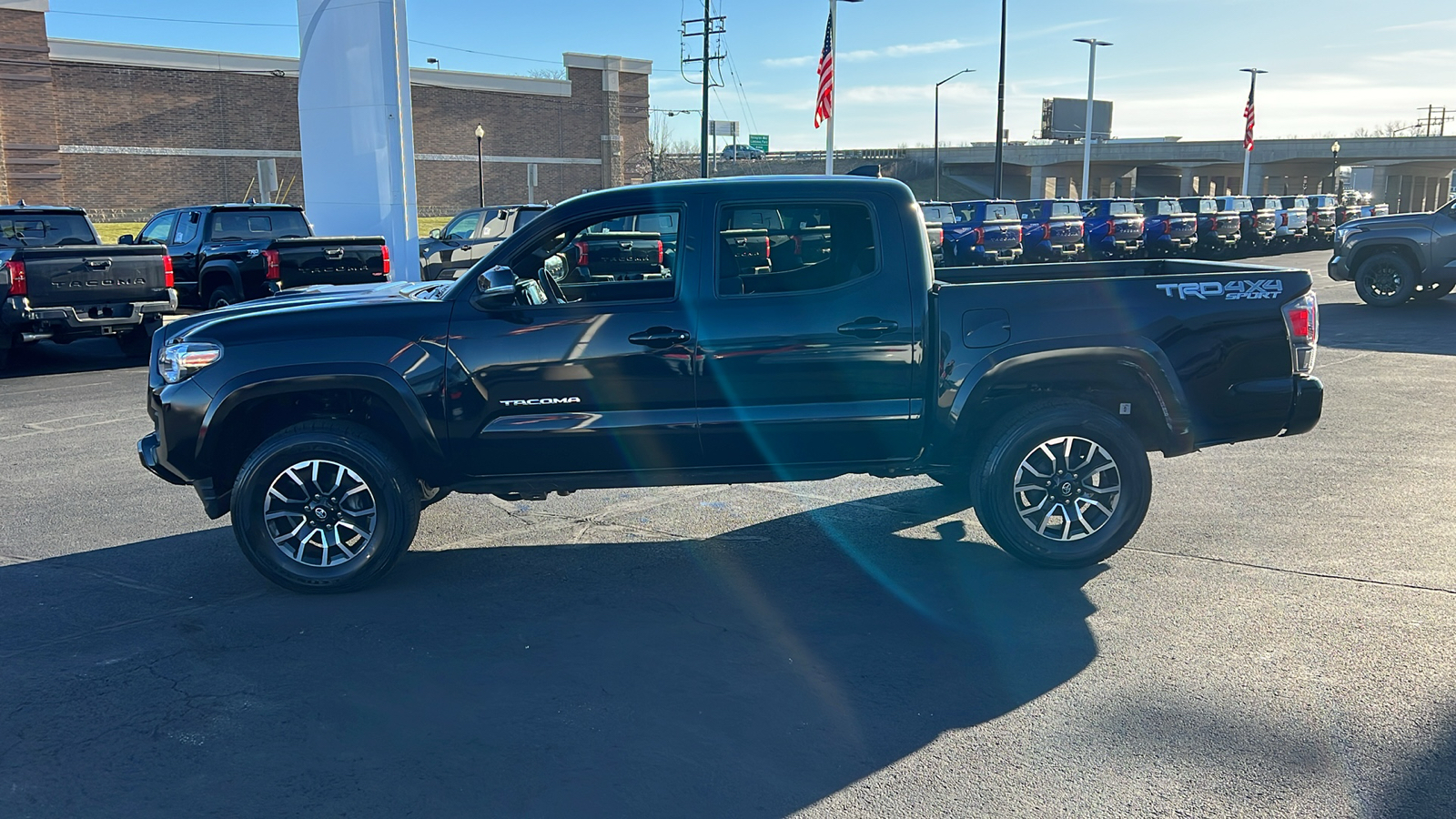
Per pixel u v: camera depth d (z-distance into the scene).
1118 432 5.02
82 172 41.75
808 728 3.61
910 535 5.82
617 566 5.36
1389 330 13.86
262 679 4.05
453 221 20.91
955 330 4.98
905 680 3.98
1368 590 4.80
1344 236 16.84
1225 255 32.44
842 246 5.16
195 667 4.17
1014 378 5.03
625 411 5.00
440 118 52.91
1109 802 3.12
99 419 9.39
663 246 5.84
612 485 5.16
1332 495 6.39
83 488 7.02
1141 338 5.04
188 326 5.14
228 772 3.36
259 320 4.99
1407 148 83.19
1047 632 4.41
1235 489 6.57
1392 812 3.04
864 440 5.10
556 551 5.63
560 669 4.12
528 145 56.16
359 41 18.69
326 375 4.90
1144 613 4.58
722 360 4.96
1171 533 5.71
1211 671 4.00
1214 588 4.87
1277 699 3.75
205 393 4.89
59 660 4.25
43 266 11.77
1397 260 16.11
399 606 4.83
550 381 4.96
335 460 4.90
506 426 5.00
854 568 5.28
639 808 3.13
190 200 44.84
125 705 3.84
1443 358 11.55
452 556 5.57
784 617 4.64
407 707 3.81
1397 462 7.15
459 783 3.29
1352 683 3.86
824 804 3.14
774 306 4.97
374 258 14.87
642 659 4.21
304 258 14.05
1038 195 92.38
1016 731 3.56
